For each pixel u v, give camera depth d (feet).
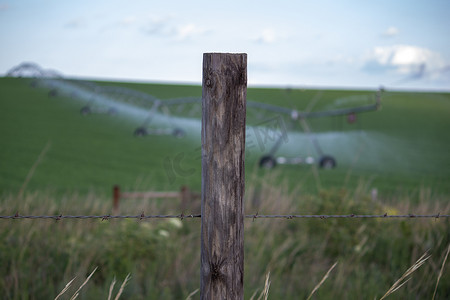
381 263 17.54
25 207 19.61
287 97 174.40
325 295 14.30
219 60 7.02
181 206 25.59
